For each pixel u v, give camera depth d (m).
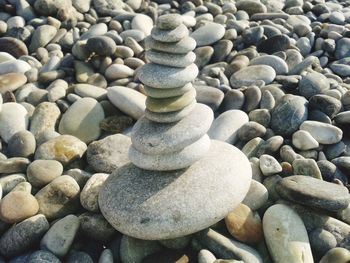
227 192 0.58
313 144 0.75
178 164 0.59
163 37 0.57
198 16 1.26
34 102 0.91
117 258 0.60
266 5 1.36
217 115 0.88
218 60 1.08
